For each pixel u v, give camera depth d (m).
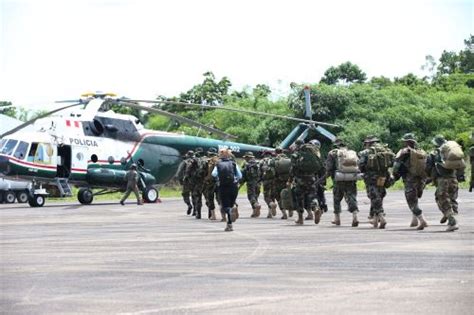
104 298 9.83
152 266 12.92
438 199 18.69
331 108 71.62
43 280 11.48
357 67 92.62
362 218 24.58
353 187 20.91
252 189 26.53
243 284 10.73
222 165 20.22
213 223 23.94
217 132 36.78
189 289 10.40
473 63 96.75
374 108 72.19
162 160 41.84
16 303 9.63
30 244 17.23
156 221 25.28
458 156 18.23
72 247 16.44
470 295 9.55
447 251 14.31
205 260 13.66
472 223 21.25
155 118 80.56
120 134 40.44
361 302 9.16
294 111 72.75
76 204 40.62
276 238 17.77
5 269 12.77
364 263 12.73
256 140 74.69
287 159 24.98
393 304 8.98
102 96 39.88
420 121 72.25
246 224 22.89
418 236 17.52
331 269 12.08
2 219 27.20
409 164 19.23
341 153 20.80
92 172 39.00
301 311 8.67
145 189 40.69
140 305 9.29
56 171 38.22
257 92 87.62
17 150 37.16
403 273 11.48
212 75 91.00
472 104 78.81
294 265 12.67
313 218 24.11
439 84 90.56
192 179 26.62
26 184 48.56
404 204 33.94
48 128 38.41
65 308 9.21
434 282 10.60
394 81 92.75
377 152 19.86
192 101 88.44
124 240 18.00
